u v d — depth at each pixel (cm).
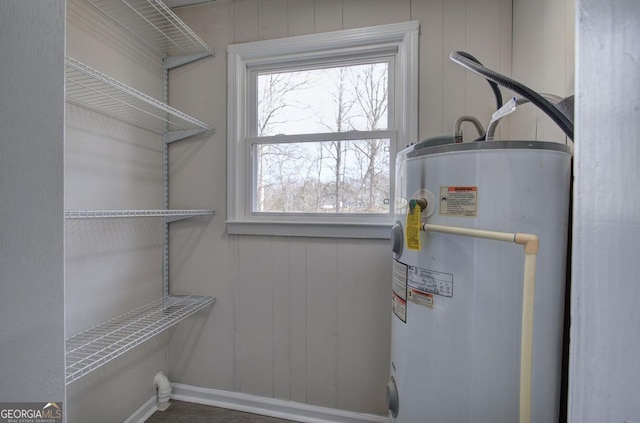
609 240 30
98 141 129
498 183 70
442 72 139
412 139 141
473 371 73
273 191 165
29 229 44
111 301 136
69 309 118
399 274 91
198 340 168
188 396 168
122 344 112
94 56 126
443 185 77
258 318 161
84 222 124
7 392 43
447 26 139
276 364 158
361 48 149
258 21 159
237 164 163
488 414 72
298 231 154
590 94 32
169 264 171
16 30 42
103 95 124
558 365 73
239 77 162
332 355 152
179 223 170
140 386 152
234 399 163
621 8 30
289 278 157
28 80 43
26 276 44
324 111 159
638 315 28
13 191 42
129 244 146
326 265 152
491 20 135
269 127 166
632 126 29
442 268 77
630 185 29
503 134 135
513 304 70
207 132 166
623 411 29
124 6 140
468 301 73
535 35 112
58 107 47
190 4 166
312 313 154
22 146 43
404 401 87
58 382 47
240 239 163
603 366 31
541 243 70
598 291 31
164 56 168
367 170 153
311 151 161
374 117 153
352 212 155
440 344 77
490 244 71
